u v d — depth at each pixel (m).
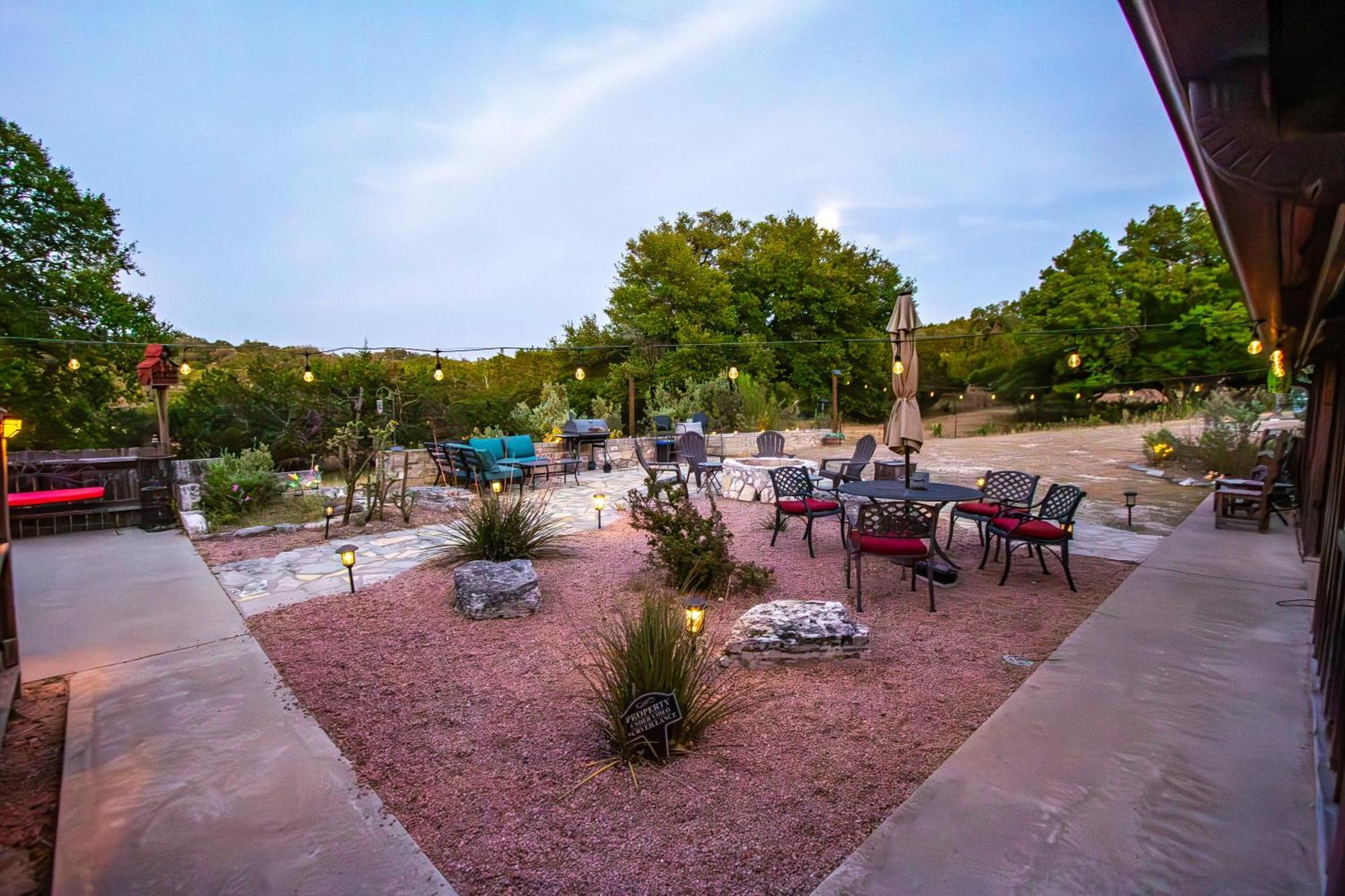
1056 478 10.80
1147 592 4.79
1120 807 2.30
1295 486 7.47
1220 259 22.22
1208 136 1.19
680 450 11.07
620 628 4.11
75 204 13.45
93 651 4.03
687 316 21.38
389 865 2.11
